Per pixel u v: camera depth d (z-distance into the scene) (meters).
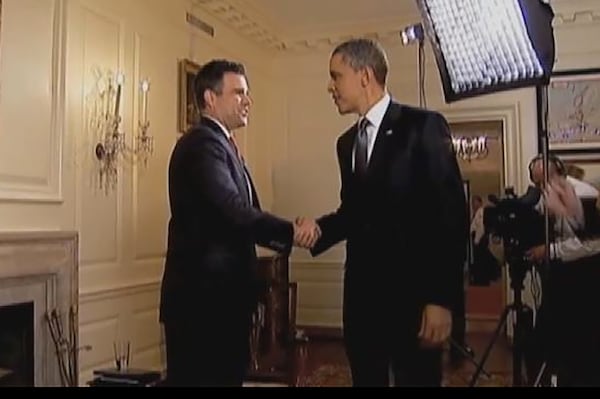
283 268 4.72
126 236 3.66
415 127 1.37
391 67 5.50
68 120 3.15
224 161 2.01
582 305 1.93
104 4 3.47
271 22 5.38
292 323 5.15
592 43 5.03
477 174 5.28
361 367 1.41
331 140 5.75
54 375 2.90
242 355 2.04
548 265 1.98
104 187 3.46
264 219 1.88
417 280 1.33
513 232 3.02
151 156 3.94
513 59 1.47
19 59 2.81
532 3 1.41
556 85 5.09
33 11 2.90
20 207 2.81
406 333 1.35
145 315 3.83
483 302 4.79
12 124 2.77
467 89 1.51
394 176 1.36
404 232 1.35
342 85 1.46
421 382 1.35
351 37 5.57
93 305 3.33
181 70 4.31
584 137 5.02
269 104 5.90
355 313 1.43
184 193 1.99
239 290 2.00
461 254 1.34
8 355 2.71
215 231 1.96
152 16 3.98
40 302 2.88
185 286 1.98
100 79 3.42
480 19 1.42
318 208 5.78
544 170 1.91
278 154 5.92
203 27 4.66
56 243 2.95
